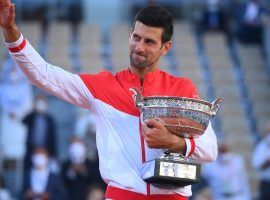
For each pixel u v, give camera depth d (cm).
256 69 3734
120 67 3594
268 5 3853
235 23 3881
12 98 3025
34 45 3684
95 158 2578
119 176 1035
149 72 1073
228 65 3716
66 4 3869
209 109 1007
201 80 3600
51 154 2722
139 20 1053
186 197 1052
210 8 3878
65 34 3775
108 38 3784
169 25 1056
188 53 3728
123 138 1043
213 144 1038
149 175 1006
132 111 1048
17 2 3822
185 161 1005
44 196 2509
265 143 2628
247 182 2958
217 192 2644
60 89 1057
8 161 3042
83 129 2942
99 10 3894
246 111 3528
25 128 2884
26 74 1043
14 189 2969
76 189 2538
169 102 992
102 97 1059
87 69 3566
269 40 3800
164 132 991
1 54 3544
